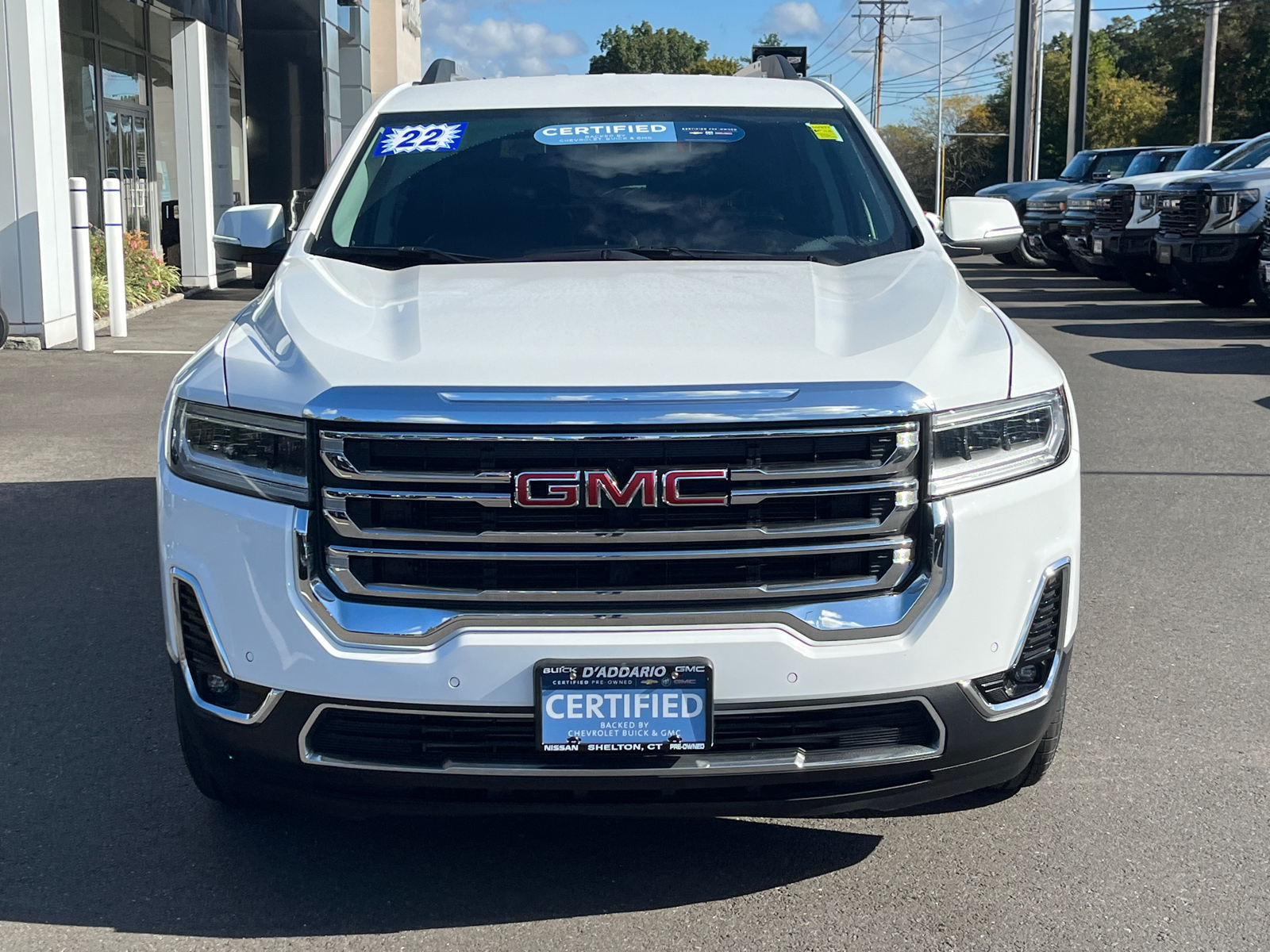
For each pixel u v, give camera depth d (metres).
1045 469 3.12
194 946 3.03
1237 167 15.38
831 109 4.80
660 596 2.84
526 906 3.21
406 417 2.81
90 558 6.06
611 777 2.85
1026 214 23.06
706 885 3.30
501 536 2.82
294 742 2.94
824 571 2.90
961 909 3.19
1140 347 12.88
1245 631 5.22
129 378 10.98
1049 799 3.79
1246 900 3.22
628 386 2.82
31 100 12.27
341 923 3.13
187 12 17.19
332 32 21.42
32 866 3.38
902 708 2.94
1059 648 3.17
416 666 2.84
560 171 4.41
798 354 2.97
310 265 3.90
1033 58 50.50
